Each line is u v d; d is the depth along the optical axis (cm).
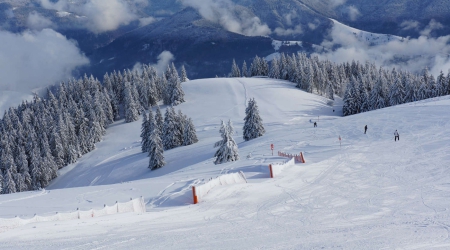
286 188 2367
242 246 1209
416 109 5631
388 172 2634
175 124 7469
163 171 5884
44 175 7781
